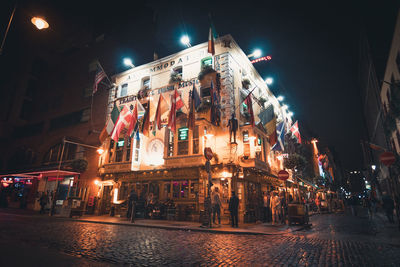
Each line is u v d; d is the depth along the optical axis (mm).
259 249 6605
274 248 6758
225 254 5957
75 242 7176
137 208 15977
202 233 9930
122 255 5715
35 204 21062
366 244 7441
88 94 24969
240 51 19484
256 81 22250
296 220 12719
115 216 17250
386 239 8414
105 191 19406
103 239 7867
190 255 5812
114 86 22719
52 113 27578
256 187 17516
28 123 29438
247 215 14633
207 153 11859
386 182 28766
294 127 20344
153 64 21016
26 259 4809
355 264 5094
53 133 26219
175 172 15977
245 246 7043
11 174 23391
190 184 15547
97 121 22625
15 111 29469
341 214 24812
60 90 28078
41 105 29453
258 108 21234
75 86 26672
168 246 6898
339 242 7793
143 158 18078
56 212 19188
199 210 14398
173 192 16031
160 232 9953
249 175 16188
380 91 26219
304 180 29000
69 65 28359
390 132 22188
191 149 15539
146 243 7309
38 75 31812
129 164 17688
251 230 10484
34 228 9969
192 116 14953
